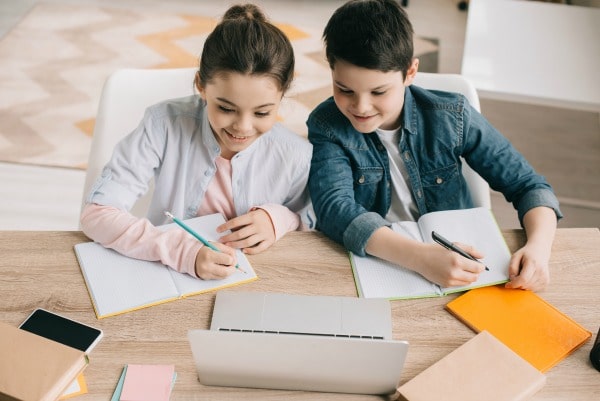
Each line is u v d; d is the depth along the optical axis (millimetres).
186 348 1005
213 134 1312
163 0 3578
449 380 948
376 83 1249
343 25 1237
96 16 3379
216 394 948
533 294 1124
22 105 2727
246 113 1179
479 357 982
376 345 877
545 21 2248
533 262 1150
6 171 2420
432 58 3223
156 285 1103
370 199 1502
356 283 1136
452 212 1283
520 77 1925
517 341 1035
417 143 1431
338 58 1246
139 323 1038
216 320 1018
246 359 911
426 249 1150
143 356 988
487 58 2010
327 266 1174
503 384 945
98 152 1455
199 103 1338
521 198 1364
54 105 2744
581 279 1161
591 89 1880
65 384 909
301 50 3201
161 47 3158
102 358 981
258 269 1154
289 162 1366
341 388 953
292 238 1235
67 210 2307
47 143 2557
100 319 1040
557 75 1944
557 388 967
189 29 3324
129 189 1288
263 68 1127
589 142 2760
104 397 929
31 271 1119
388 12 1247
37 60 3004
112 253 1163
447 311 1092
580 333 1052
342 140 1400
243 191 1390
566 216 2365
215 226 1237
